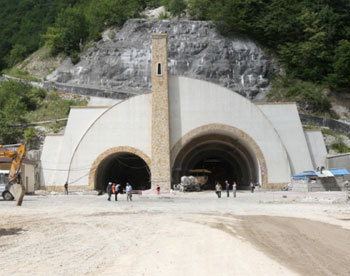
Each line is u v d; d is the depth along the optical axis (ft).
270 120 137.69
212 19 260.83
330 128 193.36
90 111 136.67
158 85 132.46
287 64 244.22
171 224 52.54
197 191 133.80
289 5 258.57
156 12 317.22
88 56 264.93
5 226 50.57
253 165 143.13
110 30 284.41
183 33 261.03
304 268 27.35
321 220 56.03
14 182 80.23
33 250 35.42
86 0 363.15
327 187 119.75
